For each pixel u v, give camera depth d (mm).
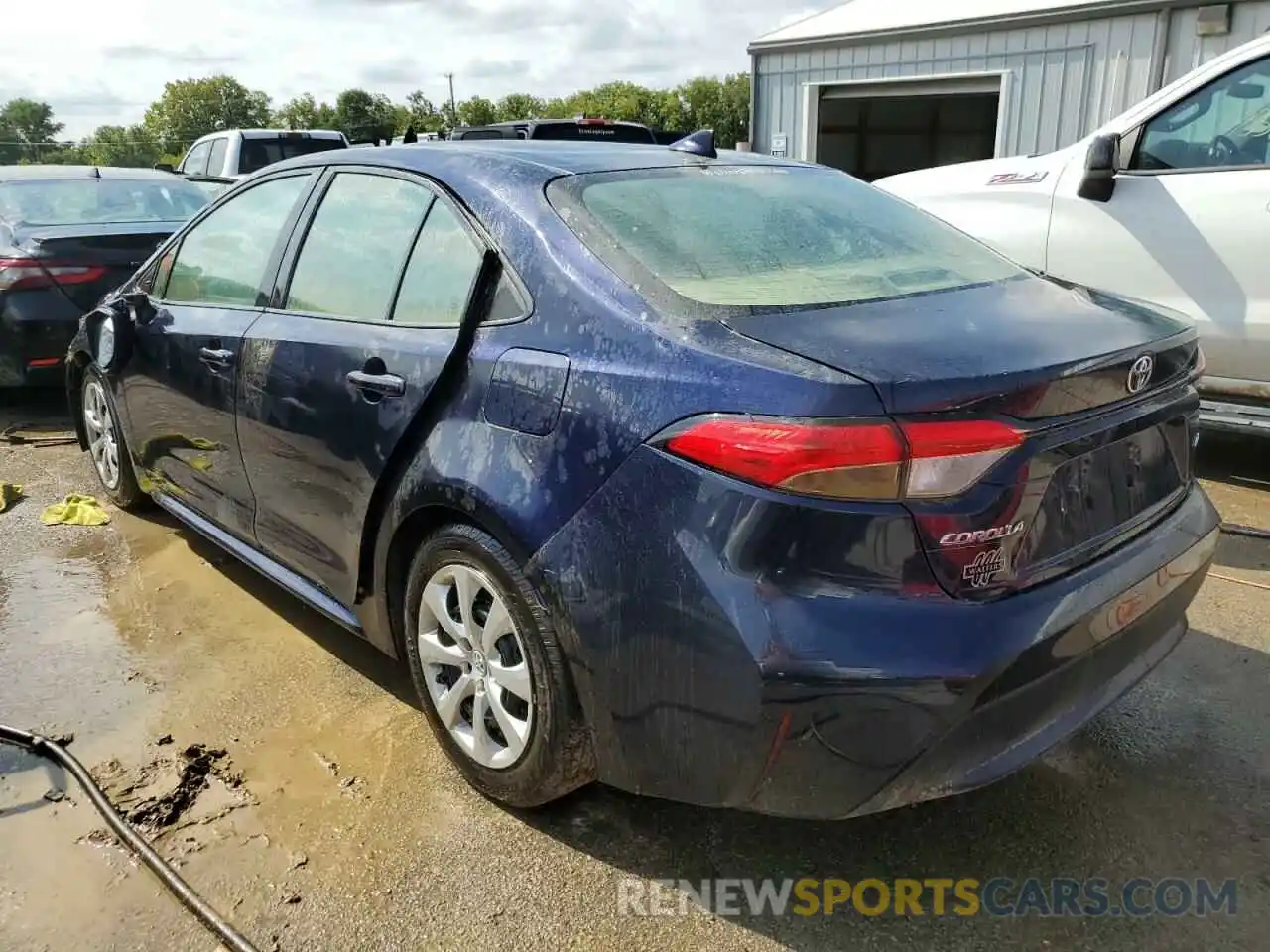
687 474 1937
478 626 2426
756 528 1856
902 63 12141
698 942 2141
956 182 5406
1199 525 2471
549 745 2270
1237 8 9664
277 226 3268
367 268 2826
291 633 3500
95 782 2664
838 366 1879
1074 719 2117
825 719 1845
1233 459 5211
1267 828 2457
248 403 3133
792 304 2186
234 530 3504
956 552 1863
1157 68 10273
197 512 3783
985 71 11453
